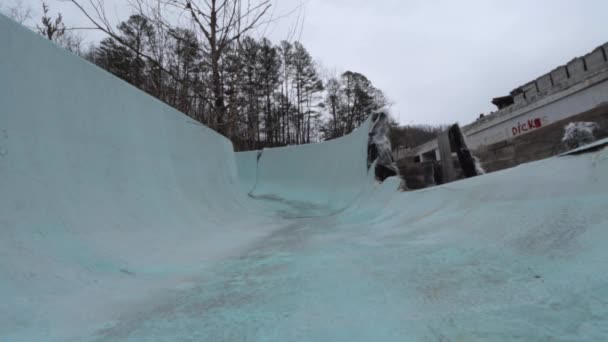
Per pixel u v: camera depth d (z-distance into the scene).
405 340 1.15
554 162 2.35
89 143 3.01
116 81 3.62
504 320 1.20
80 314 1.65
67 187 2.57
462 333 1.15
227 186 7.65
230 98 8.45
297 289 1.83
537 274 1.53
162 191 4.16
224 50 8.30
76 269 2.12
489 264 1.81
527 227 2.04
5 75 2.20
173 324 1.49
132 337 1.38
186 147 5.57
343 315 1.42
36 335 1.41
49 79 2.61
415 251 2.37
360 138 9.16
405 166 7.55
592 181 1.91
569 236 1.69
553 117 6.45
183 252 3.19
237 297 1.80
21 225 2.03
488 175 3.23
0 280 1.65
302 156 14.02
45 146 2.47
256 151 16.34
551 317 1.16
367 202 6.60
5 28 2.23
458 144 5.79
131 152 3.72
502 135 8.10
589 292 1.23
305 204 10.24
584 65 6.32
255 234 4.56
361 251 2.65
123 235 2.91
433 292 1.56
